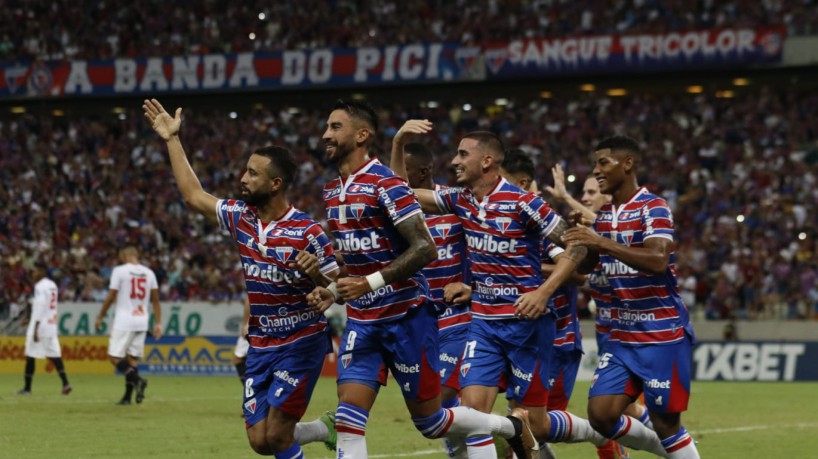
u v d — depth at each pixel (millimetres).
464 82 130375
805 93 129250
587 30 127125
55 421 50406
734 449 41062
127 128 144375
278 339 24984
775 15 122688
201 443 41625
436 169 131625
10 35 145750
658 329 27250
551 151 129750
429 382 25109
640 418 32500
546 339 27922
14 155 142125
